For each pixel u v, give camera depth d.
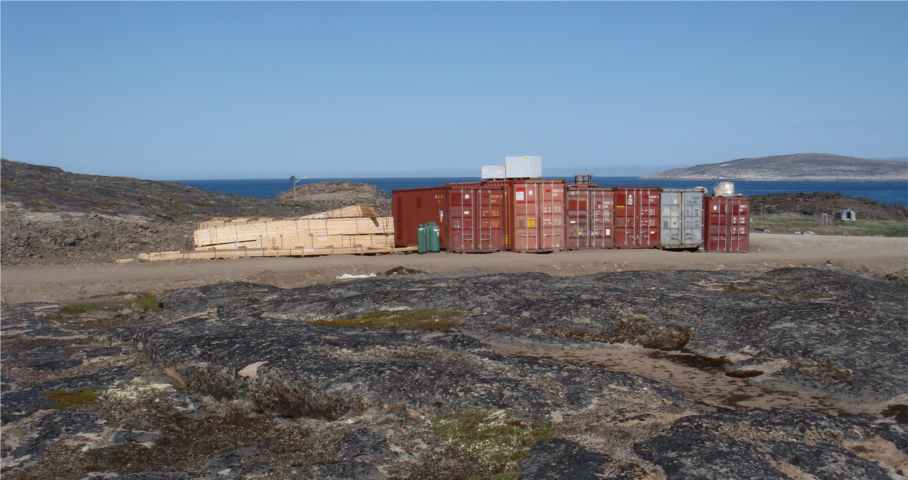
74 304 18.56
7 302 19.53
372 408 10.08
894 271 29.08
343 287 20.23
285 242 28.30
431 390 10.38
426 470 8.20
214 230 28.14
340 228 29.22
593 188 30.45
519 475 7.83
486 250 29.34
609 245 30.95
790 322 14.81
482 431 9.30
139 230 32.31
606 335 15.18
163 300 19.36
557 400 10.55
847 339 13.50
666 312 16.50
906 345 13.18
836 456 8.00
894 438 8.85
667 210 31.73
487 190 29.23
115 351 13.66
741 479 7.37
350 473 8.01
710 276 23.11
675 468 7.70
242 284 21.09
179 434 9.55
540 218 29.44
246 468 8.20
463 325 16.30
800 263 29.05
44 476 8.02
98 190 47.00
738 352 13.76
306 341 12.48
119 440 9.14
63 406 10.33
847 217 62.34
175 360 11.91
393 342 13.06
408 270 24.58
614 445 8.67
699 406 10.71
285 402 10.48
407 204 31.12
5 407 10.10
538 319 16.03
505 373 11.77
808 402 11.10
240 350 11.84
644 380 11.61
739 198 32.72
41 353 13.49
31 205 34.56
